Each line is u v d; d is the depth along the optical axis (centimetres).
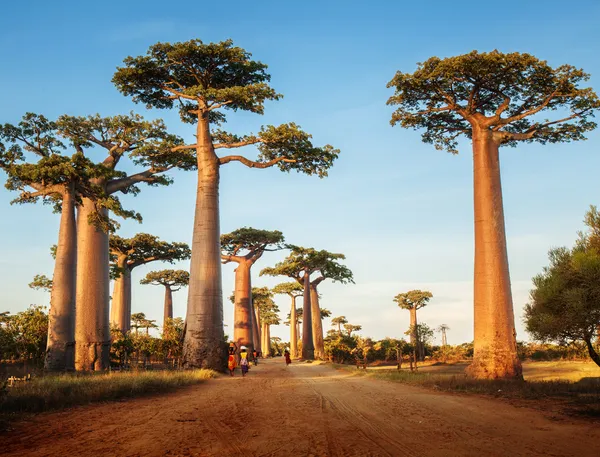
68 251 2505
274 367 3812
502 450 650
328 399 1259
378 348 5900
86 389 1279
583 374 2183
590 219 1683
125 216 2744
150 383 1549
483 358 1934
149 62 2853
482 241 2052
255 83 2742
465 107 2248
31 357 2678
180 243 5275
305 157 3002
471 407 1070
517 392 1348
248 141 2922
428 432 783
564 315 1552
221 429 825
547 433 758
